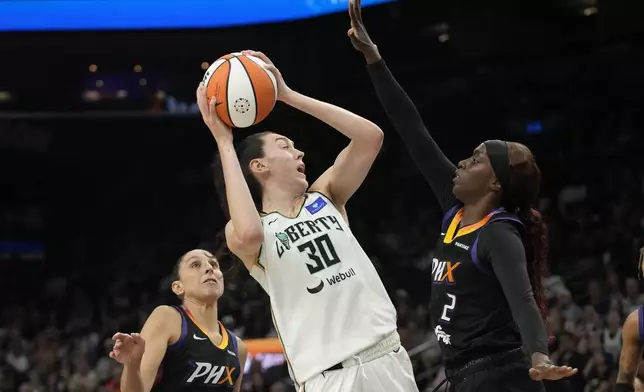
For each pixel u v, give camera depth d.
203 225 15.54
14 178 15.54
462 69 13.02
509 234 2.97
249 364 8.80
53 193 15.74
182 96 14.48
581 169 12.75
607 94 12.79
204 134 15.12
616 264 10.12
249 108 3.29
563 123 13.16
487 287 3.02
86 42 13.77
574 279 10.30
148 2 12.66
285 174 3.42
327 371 3.19
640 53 11.76
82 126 14.88
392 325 3.31
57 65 14.05
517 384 2.98
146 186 15.70
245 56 3.37
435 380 8.50
